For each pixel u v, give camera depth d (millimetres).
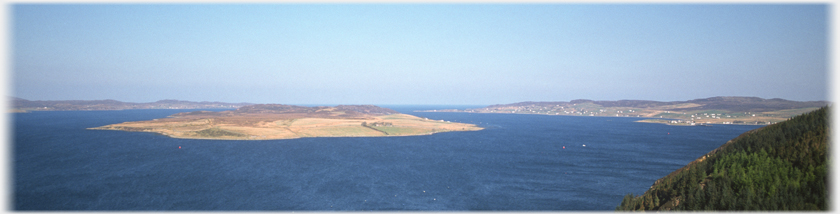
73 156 153500
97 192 97188
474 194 100250
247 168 133250
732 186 68062
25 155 155375
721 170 72688
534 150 189875
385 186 108562
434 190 104375
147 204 88375
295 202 92125
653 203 74188
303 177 119250
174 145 193750
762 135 84500
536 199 95688
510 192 102125
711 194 65625
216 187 104938
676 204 69688
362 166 140000
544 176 122938
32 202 87938
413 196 98375
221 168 132375
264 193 99562
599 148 198375
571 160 155875
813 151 68562
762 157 72188
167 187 103938
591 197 97062
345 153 174125
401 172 129000
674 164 146125
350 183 111750
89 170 124938
